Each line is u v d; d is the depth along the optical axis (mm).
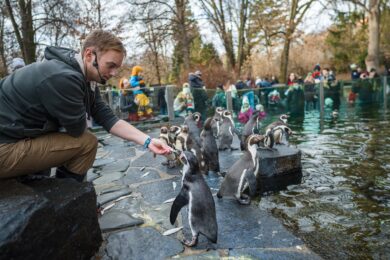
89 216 2904
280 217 4051
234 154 6707
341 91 16266
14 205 2369
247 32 27672
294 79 17188
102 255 2939
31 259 2328
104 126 3252
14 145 2596
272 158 5414
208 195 3029
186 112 11406
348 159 6523
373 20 21859
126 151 7301
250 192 3990
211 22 26469
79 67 2678
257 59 32156
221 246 2979
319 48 33250
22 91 2520
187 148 5625
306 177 5562
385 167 5883
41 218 2400
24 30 15930
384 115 12883
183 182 3066
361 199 4539
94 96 3082
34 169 2766
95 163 6348
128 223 3479
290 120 12641
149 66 33094
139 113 11156
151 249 2969
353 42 30328
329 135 9195
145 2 22078
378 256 3137
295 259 2748
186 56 23766
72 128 2674
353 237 3516
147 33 23453
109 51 2654
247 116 11906
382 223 3812
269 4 26453
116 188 4707
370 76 19078
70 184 2934
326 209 4250
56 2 16359
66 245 2641
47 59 2697
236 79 22641
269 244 2996
